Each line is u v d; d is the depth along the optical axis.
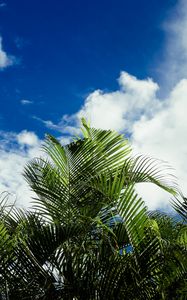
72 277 3.77
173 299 3.82
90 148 4.79
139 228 3.99
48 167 4.71
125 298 3.77
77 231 3.87
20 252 3.77
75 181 4.58
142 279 3.83
